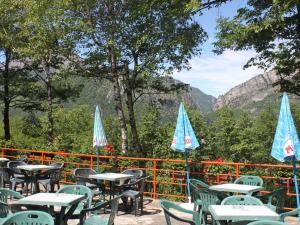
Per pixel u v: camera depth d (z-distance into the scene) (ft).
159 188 43.19
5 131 93.15
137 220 31.71
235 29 40.32
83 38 56.80
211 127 156.25
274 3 37.32
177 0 45.91
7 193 23.50
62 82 82.64
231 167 40.50
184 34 55.36
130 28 57.67
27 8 60.29
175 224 22.09
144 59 57.21
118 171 45.65
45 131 86.22
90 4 55.77
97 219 23.52
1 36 72.38
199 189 26.35
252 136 160.25
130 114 64.08
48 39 57.72
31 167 38.58
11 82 86.99
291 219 31.63
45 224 16.71
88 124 173.17
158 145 74.38
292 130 26.45
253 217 18.45
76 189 25.63
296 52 42.34
